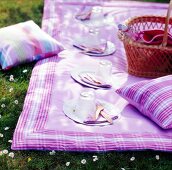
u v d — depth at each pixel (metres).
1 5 3.84
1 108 2.52
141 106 2.44
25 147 2.22
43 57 2.96
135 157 2.22
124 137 2.29
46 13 3.60
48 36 3.04
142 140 2.28
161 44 2.70
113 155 2.22
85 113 2.38
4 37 2.95
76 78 2.74
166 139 2.31
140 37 2.80
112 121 2.38
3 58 2.86
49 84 2.69
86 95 2.40
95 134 2.29
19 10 3.77
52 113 2.43
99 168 2.14
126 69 2.92
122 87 2.52
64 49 3.06
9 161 2.15
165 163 2.20
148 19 3.08
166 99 2.37
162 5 3.86
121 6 3.78
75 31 3.33
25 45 2.91
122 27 2.77
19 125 2.33
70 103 2.50
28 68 2.90
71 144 2.23
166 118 2.32
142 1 4.11
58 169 2.12
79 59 2.97
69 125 2.34
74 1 3.80
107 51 3.08
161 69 2.78
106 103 2.50
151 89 2.43
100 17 3.40
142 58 2.75
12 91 2.69
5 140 2.29
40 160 2.17
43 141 2.23
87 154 2.22
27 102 2.52
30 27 3.07
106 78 2.74
